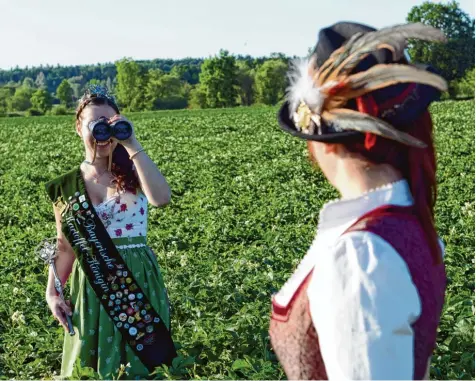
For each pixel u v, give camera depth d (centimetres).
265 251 854
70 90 17250
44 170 2055
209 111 5962
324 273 181
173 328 596
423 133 191
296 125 197
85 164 459
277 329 202
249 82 12494
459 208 1112
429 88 187
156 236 1002
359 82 180
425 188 195
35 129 4394
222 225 1066
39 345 577
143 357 464
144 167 440
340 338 175
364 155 187
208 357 533
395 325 172
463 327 530
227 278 710
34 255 889
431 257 188
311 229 1029
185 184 1609
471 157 1792
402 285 175
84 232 455
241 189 1477
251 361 482
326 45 193
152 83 12962
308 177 1641
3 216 1277
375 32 182
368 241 179
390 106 183
